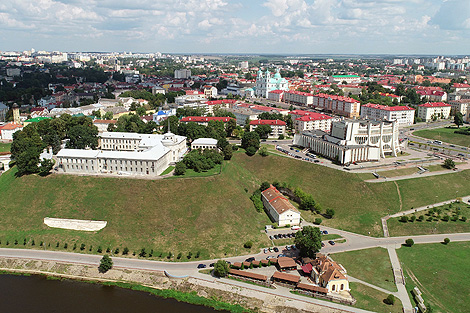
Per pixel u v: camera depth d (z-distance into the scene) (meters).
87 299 192.38
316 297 191.50
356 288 197.50
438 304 186.62
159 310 185.25
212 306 188.50
